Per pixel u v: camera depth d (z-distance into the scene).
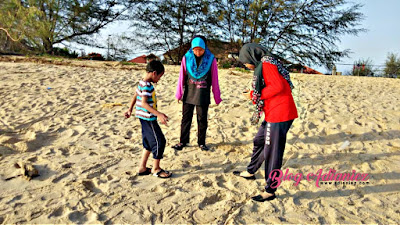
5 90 7.86
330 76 13.98
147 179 3.71
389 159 4.21
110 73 11.17
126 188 3.47
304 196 3.41
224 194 3.43
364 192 3.47
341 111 6.40
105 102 7.20
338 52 24.22
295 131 5.29
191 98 4.45
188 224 2.87
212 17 23.81
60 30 19.94
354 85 10.87
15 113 6.19
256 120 3.37
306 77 13.23
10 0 15.82
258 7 21.48
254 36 22.84
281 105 3.13
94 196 3.28
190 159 4.33
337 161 4.21
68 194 3.29
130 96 7.79
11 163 3.97
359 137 4.97
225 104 7.01
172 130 5.48
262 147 3.51
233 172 3.92
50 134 5.10
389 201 3.29
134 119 6.07
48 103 6.93
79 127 5.48
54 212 2.99
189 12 24.77
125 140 4.98
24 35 15.59
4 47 16.94
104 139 4.99
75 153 4.39
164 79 10.12
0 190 3.34
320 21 22.83
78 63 13.38
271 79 3.13
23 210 3.00
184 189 3.50
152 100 3.64
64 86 8.62
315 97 7.84
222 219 2.96
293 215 3.04
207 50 4.46
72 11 20.50
